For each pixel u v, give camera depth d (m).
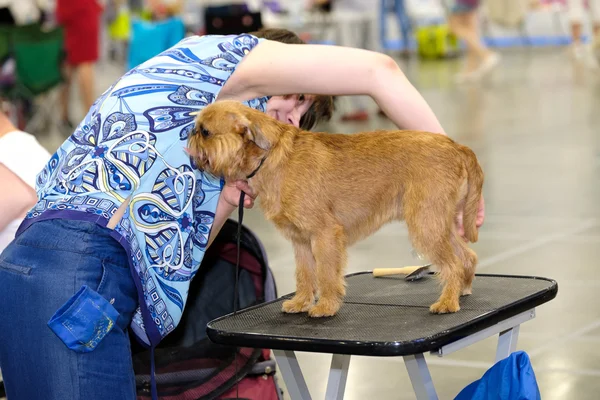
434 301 2.67
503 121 11.12
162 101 2.57
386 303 2.70
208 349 3.15
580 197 7.03
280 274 5.55
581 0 16.75
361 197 2.61
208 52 2.70
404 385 3.89
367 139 2.66
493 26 21.77
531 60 18.67
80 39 11.34
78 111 13.55
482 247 5.84
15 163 3.40
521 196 7.20
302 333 2.36
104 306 2.41
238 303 3.44
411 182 2.58
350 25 13.14
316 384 3.97
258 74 2.72
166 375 3.11
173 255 2.59
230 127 2.54
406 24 18.44
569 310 4.55
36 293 2.42
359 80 2.73
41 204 2.57
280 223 2.64
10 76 10.59
